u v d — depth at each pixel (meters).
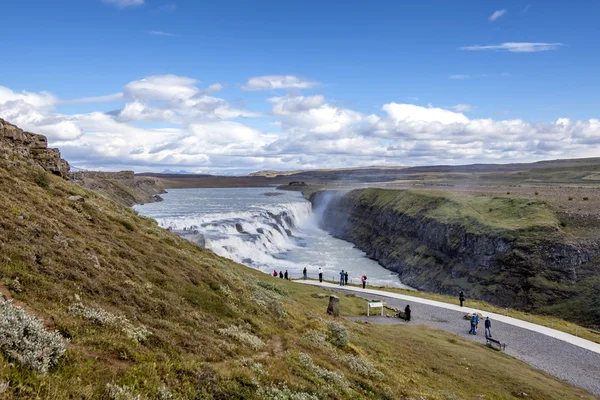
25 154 28.97
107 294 13.52
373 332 29.45
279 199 190.75
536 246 65.12
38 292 11.03
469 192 114.88
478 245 72.44
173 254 23.27
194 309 16.61
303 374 13.46
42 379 7.39
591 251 61.41
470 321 40.97
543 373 28.06
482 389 21.77
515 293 62.72
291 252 101.56
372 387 15.45
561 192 105.88
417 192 117.81
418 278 80.38
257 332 17.23
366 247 110.00
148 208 133.62
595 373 29.39
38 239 14.32
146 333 11.68
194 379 10.03
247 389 10.61
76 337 9.73
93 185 124.31
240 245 87.31
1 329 7.84
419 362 24.23
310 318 25.11
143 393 8.44
